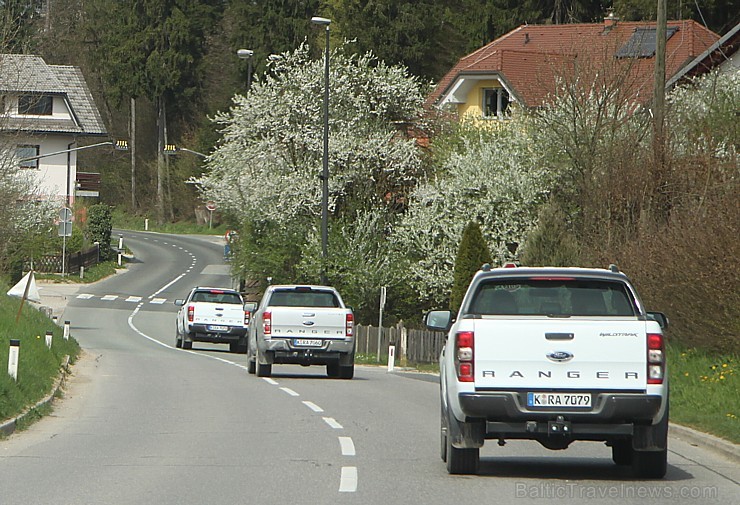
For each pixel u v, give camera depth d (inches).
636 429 909.8
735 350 1612.9
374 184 3993.6
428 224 3467.0
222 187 4124.0
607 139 2854.3
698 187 2193.7
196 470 956.6
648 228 2097.7
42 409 1406.3
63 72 6894.7
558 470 992.9
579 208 2918.3
